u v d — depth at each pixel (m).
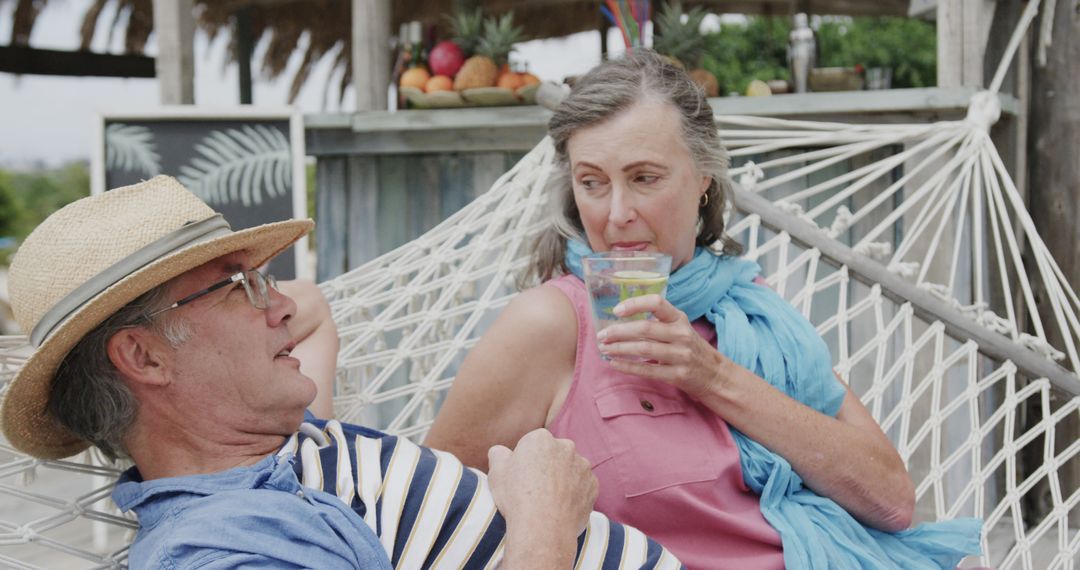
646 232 1.66
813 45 3.65
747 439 1.67
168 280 1.41
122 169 3.67
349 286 2.70
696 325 1.79
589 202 1.68
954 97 2.91
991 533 3.21
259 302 1.48
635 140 1.62
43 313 1.38
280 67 6.20
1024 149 3.57
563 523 1.43
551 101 2.82
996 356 2.57
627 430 1.61
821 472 1.68
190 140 3.69
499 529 1.47
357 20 3.82
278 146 3.67
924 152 3.05
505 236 2.63
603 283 1.50
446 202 3.76
